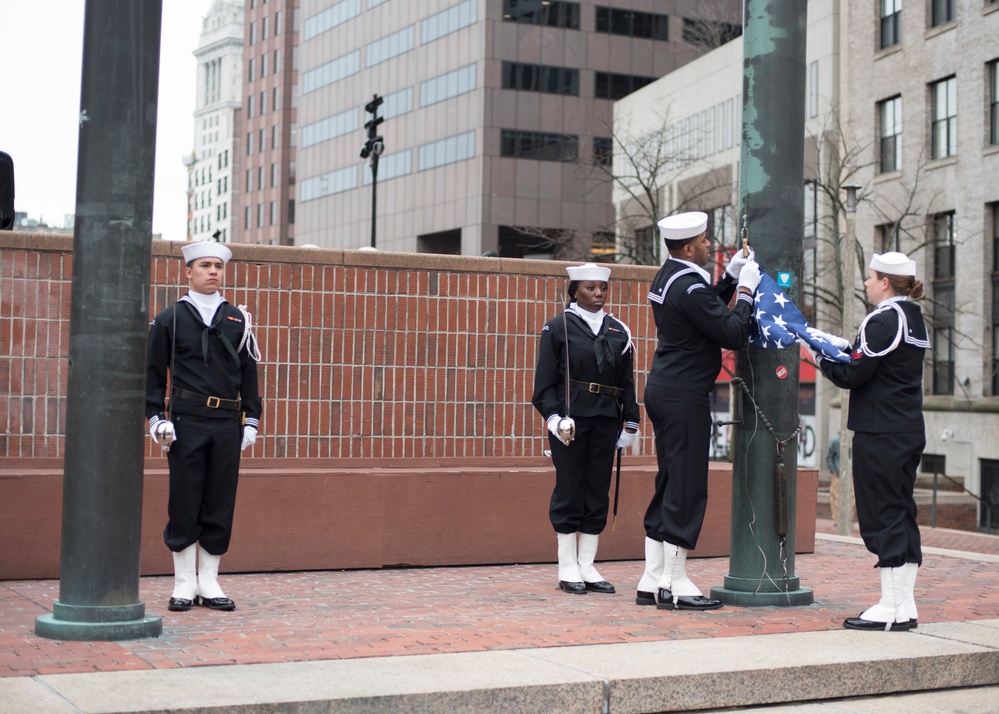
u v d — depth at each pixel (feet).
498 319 31.73
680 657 19.35
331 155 250.37
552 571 29.91
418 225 217.97
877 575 30.01
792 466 24.91
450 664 18.34
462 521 30.50
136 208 19.69
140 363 19.90
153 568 27.99
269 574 28.73
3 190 29.86
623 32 208.23
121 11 19.48
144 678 16.83
